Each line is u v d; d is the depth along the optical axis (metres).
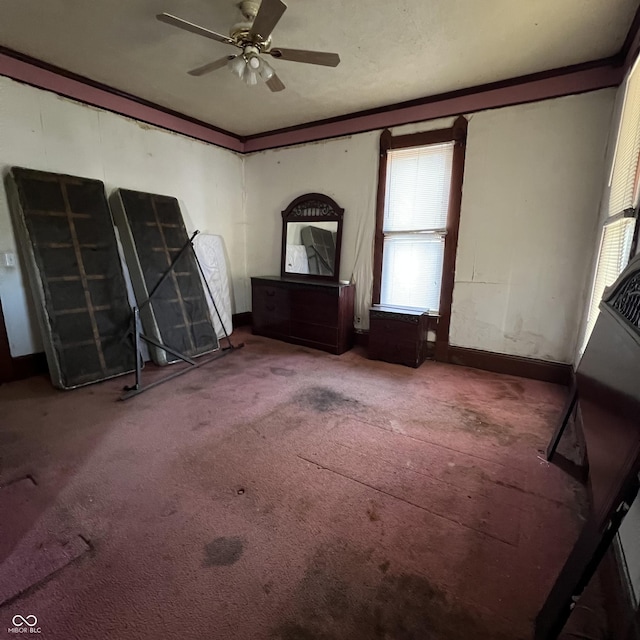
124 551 1.45
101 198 3.34
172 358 3.61
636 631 0.99
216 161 4.57
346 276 4.32
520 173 3.19
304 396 2.91
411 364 3.63
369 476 1.93
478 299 3.54
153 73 3.06
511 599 1.27
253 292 4.67
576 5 2.10
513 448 2.20
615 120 2.65
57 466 1.97
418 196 3.73
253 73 2.21
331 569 1.38
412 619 1.21
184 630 1.16
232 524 1.59
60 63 2.93
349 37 2.45
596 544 0.99
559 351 3.25
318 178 4.34
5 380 3.02
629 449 0.96
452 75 3.01
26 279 3.06
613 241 2.33
